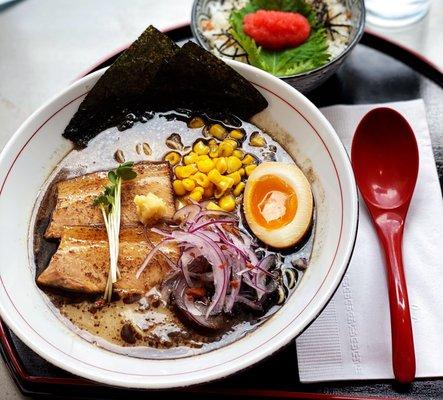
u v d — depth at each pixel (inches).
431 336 12.9
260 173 13.4
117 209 12.8
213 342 12.1
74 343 12.1
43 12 19.5
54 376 13.1
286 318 11.8
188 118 14.3
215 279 12.1
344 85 16.1
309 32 16.5
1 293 11.8
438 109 15.6
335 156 12.4
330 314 13.0
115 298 12.5
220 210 13.1
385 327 13.0
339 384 12.7
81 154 14.0
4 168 12.8
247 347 11.6
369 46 16.6
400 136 14.3
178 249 12.6
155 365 11.8
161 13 19.2
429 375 12.6
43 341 11.5
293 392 12.6
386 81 16.1
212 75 13.6
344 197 12.0
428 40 18.3
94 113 13.8
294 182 13.0
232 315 12.2
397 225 13.8
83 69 18.4
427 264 13.5
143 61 13.5
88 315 12.4
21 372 13.2
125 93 13.8
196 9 16.6
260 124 14.0
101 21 19.2
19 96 18.1
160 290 12.5
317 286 11.7
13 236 12.9
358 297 13.2
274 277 12.5
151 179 13.4
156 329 12.3
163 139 14.2
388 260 13.4
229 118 14.2
